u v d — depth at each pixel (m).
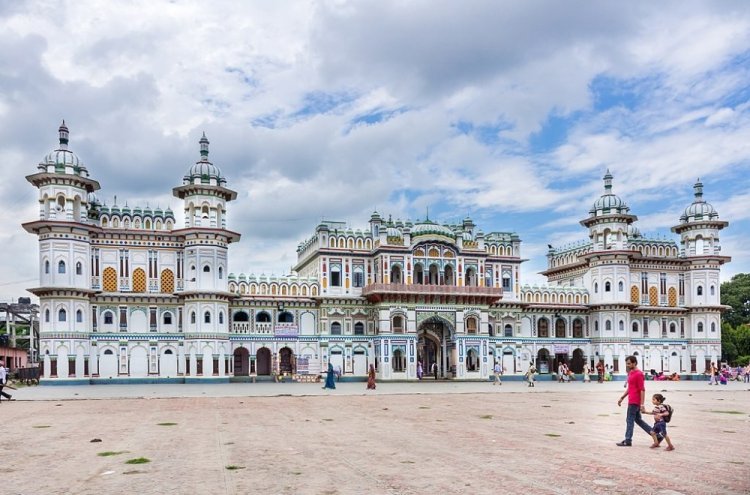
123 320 52.53
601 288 63.62
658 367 64.69
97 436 17.56
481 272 60.59
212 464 13.17
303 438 17.02
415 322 57.78
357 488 11.02
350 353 57.97
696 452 14.70
